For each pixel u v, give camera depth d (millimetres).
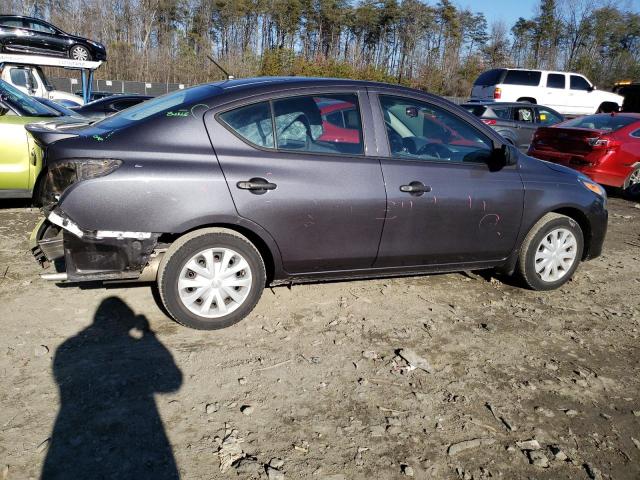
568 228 4801
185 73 38875
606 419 3107
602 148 9391
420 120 4238
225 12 52281
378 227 3990
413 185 4043
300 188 3711
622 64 42594
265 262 3957
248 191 3578
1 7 44219
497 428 2961
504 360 3666
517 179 4508
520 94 19250
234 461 2574
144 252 3465
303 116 3842
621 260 6117
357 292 4602
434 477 2578
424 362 3531
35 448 2561
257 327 3865
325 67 34406
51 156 3375
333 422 2908
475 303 4559
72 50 17859
